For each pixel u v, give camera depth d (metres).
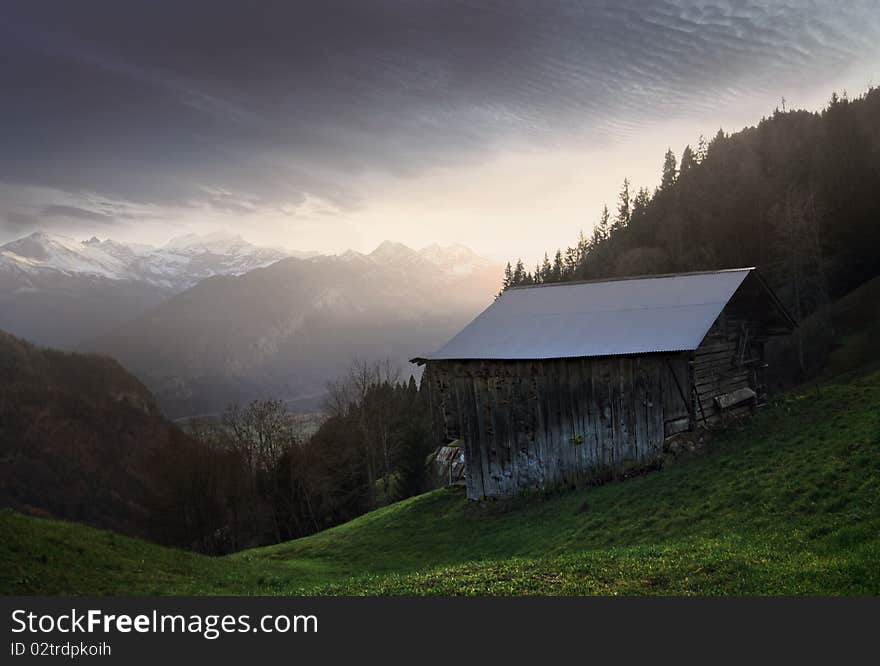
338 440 80.44
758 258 105.75
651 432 34.28
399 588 17.94
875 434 23.52
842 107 127.12
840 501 19.28
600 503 30.22
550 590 15.96
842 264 91.50
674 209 134.00
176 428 84.19
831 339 74.12
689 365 34.16
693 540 20.50
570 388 36.91
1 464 145.00
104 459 161.88
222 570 26.00
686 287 40.38
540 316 43.03
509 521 34.22
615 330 37.84
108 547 24.47
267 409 79.31
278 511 73.44
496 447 39.25
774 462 25.78
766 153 139.88
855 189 100.81
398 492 67.81
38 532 22.97
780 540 17.89
